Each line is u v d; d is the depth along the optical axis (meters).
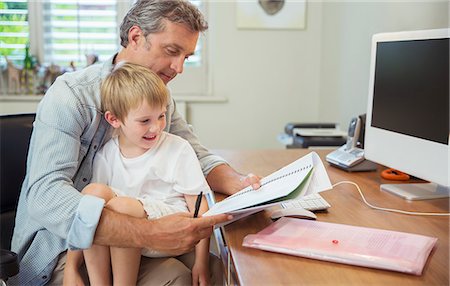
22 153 1.47
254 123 3.25
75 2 3.12
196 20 1.27
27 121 1.50
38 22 3.12
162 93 1.23
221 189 1.37
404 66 1.31
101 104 1.24
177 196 1.29
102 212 1.04
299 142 2.36
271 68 3.20
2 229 1.43
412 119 1.28
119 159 1.28
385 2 2.27
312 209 1.17
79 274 1.18
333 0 2.96
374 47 1.46
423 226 1.08
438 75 1.18
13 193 1.46
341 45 2.83
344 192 1.37
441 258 0.89
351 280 0.81
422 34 1.23
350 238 0.95
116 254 1.13
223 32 3.14
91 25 3.14
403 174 1.53
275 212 1.13
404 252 0.87
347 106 2.75
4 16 3.07
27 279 1.23
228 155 1.93
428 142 1.22
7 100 3.01
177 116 1.57
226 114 3.23
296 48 3.19
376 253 0.87
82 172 1.29
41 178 1.12
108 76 1.23
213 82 3.20
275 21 3.15
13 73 3.04
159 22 1.23
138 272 1.21
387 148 1.40
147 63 1.29
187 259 1.36
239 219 1.12
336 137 2.37
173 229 1.03
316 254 0.89
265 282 0.81
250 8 3.12
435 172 1.20
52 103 1.18
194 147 1.53
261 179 1.28
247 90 3.21
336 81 2.92
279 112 3.25
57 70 3.06
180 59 1.29
